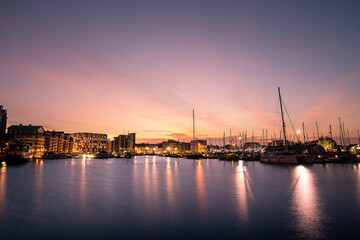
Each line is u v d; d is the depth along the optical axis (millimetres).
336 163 75438
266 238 12961
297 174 43406
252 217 16516
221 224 15188
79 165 78250
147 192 25766
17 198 22906
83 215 17312
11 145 106250
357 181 33531
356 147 117750
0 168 62719
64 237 13320
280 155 75938
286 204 20016
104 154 168250
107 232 14016
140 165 78375
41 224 15484
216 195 23891
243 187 28891
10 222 15898
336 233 13570
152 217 16734
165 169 59594
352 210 18047
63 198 22812
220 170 54500
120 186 30016
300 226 14703
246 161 99250
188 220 16016
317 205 19609
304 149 103750
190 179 37281
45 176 42438
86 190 27188
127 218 16531
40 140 146125
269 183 32062
